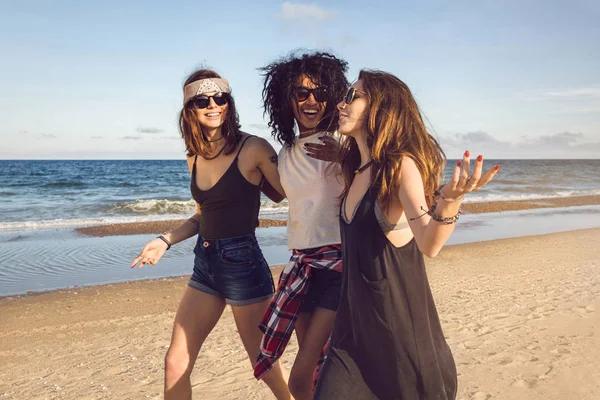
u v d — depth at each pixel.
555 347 5.36
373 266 2.19
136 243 13.46
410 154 2.14
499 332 5.93
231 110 3.12
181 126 3.21
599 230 15.23
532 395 4.30
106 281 9.26
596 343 5.44
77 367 5.29
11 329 6.59
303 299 2.96
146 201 23.39
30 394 4.65
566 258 10.92
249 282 3.13
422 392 2.19
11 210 22.16
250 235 3.19
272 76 3.20
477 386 4.48
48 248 12.69
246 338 3.25
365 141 2.40
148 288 8.64
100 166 73.12
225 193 3.09
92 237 14.53
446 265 10.29
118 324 6.77
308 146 2.99
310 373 2.82
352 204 2.32
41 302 7.82
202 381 4.81
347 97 2.40
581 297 7.43
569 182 42.47
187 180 41.78
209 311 3.20
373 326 2.21
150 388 4.71
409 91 2.31
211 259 3.14
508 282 8.66
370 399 2.22
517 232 15.69
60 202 26.02
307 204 2.91
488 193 31.27
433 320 2.29
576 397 4.25
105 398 4.52
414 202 2.06
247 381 4.79
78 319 7.00
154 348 5.84
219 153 3.12
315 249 2.90
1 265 10.66
